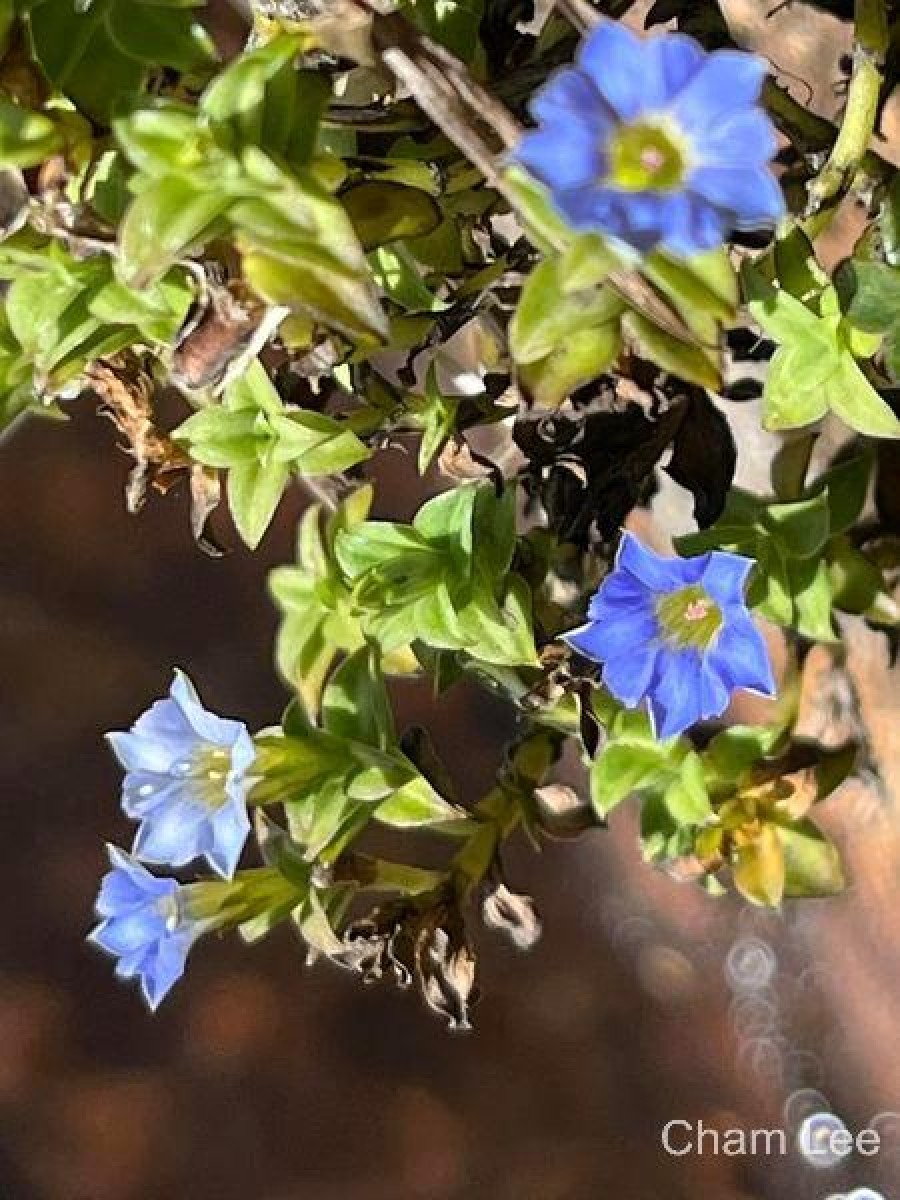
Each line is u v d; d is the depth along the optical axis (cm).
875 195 36
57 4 34
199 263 34
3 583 50
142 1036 47
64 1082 47
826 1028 45
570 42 36
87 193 34
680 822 38
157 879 37
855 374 36
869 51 35
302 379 37
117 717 49
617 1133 46
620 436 37
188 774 36
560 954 47
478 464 37
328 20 33
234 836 36
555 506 38
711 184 32
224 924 37
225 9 44
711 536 37
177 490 46
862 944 44
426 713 47
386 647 37
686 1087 46
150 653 49
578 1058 46
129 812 36
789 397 36
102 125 34
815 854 39
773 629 41
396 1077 46
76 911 48
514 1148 46
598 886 47
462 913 38
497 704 47
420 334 37
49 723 49
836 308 35
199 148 33
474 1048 46
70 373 35
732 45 37
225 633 49
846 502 38
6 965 47
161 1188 46
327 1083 46
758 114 32
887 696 40
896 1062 44
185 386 35
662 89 32
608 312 34
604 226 32
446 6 36
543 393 34
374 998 47
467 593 37
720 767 38
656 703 36
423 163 36
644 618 36
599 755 38
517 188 33
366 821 38
